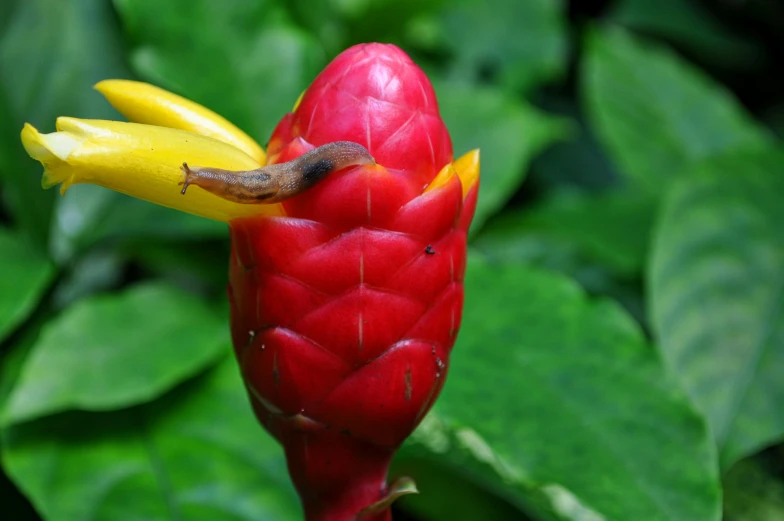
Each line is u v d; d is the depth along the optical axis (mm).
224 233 729
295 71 767
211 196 479
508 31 1256
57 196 744
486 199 826
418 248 487
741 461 785
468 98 882
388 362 490
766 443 631
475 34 1246
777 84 1550
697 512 575
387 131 487
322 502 506
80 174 470
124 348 630
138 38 738
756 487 761
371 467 504
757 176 759
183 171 466
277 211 486
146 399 623
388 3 896
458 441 573
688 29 1482
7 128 725
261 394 497
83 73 765
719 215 737
